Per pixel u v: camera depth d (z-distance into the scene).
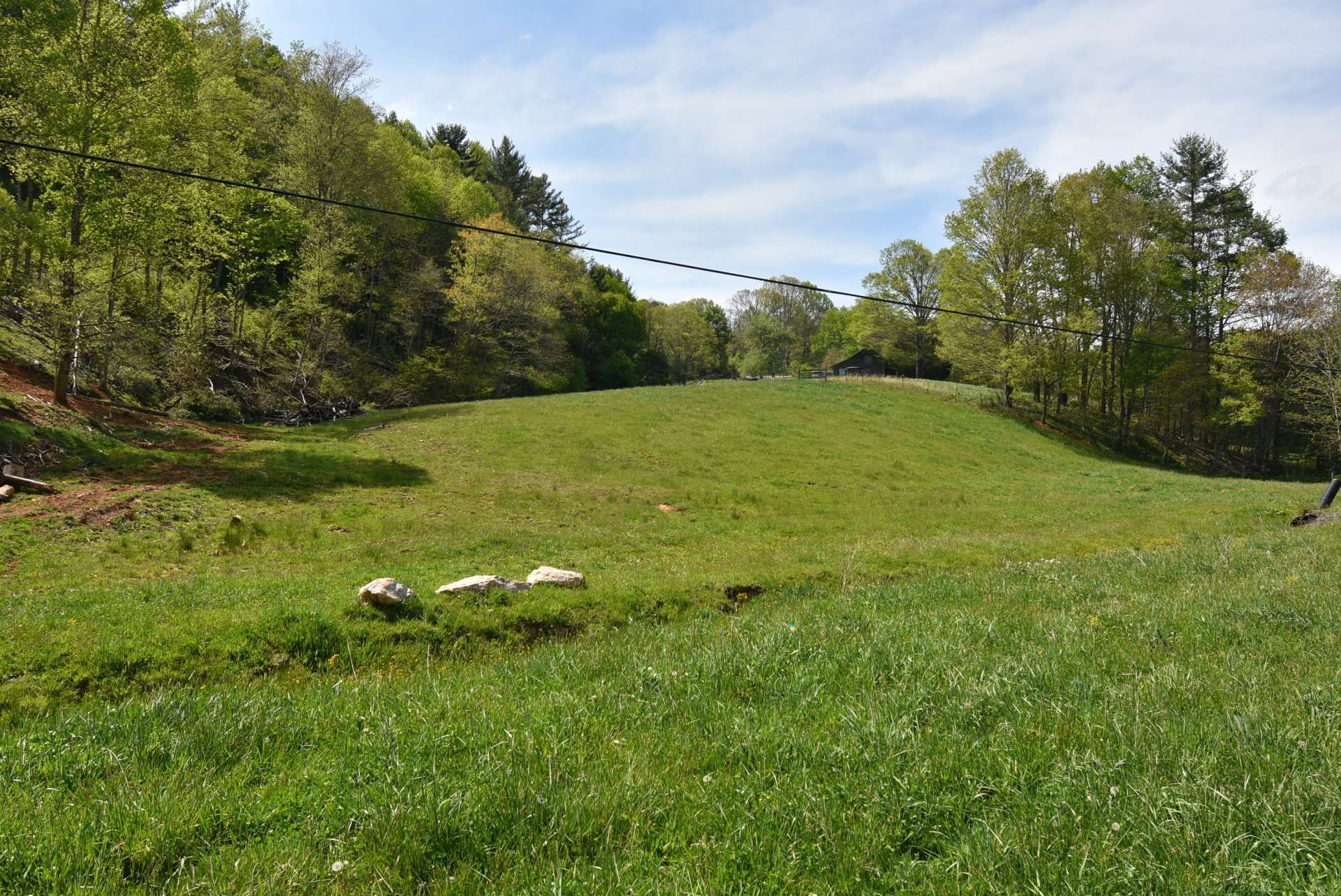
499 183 89.50
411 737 4.95
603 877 3.36
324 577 12.07
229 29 44.84
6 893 3.25
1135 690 5.40
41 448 19.83
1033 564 13.98
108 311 25.66
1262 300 51.62
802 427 40.06
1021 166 49.59
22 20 23.44
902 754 4.42
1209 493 32.06
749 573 13.74
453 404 39.19
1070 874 3.24
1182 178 63.81
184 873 3.48
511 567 14.26
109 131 24.22
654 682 6.13
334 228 44.81
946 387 59.88
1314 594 8.77
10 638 7.96
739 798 4.06
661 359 95.50
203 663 8.02
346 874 3.44
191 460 22.28
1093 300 52.19
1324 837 3.38
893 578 14.36
